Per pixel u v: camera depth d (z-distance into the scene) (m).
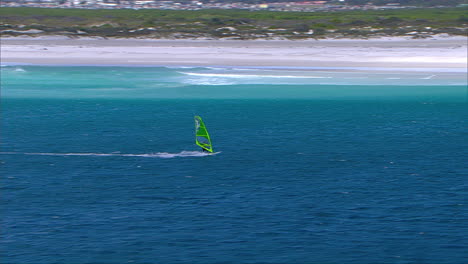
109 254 45.03
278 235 48.28
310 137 84.56
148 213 53.34
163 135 85.12
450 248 45.94
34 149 76.50
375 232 48.88
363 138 84.19
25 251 45.41
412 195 58.41
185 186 61.44
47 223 50.81
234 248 46.03
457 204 55.59
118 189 60.31
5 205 55.09
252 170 67.62
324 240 47.38
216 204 55.78
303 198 57.59
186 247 46.12
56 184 61.81
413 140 83.12
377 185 62.03
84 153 74.88
